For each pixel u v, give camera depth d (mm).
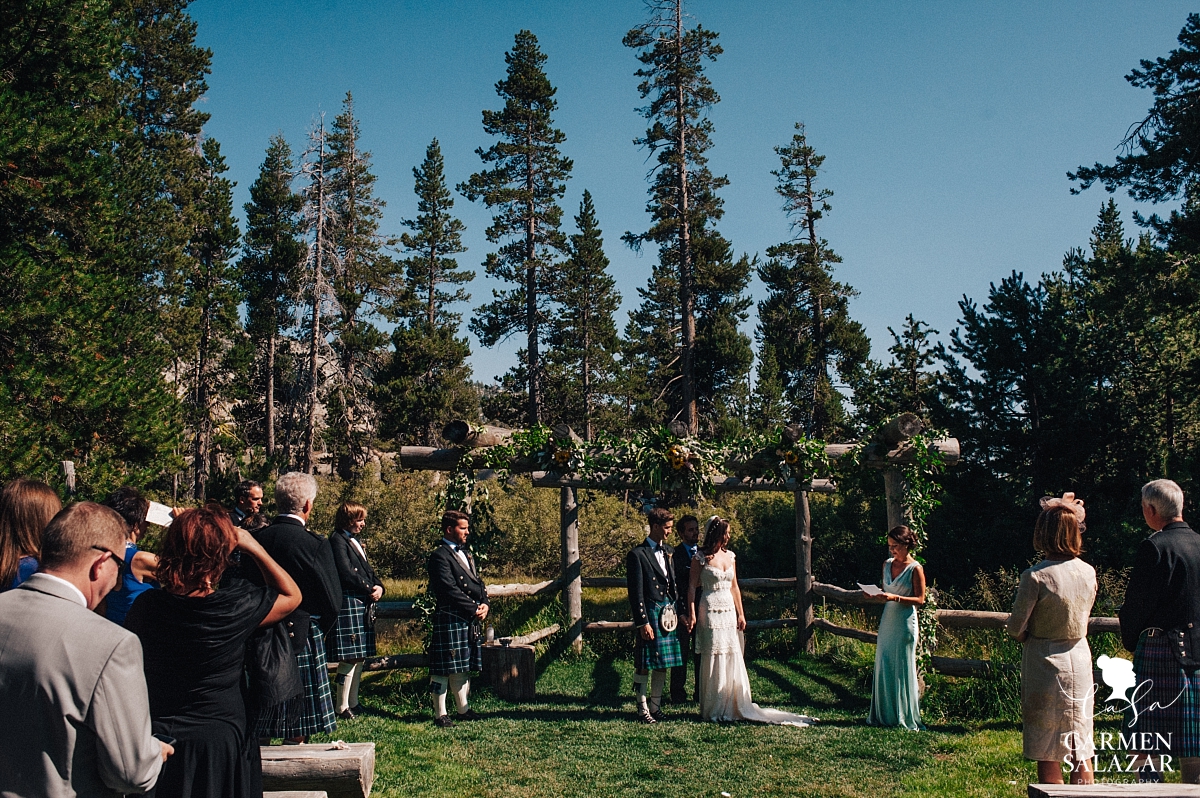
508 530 21453
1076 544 4562
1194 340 16891
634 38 30203
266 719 4082
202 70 32844
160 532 12820
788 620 10922
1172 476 14336
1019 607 4535
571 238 38875
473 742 6676
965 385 15336
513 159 36125
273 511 23516
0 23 13281
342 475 38688
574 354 37156
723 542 7699
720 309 37375
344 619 7426
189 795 2807
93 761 2336
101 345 14016
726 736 6844
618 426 37125
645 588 7500
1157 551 4332
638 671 7457
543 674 9688
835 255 37531
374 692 8516
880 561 17000
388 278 42938
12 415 12070
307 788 3582
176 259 27359
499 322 37219
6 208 13539
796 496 10875
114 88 19672
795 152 37938
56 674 2285
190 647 2873
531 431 9070
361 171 45344
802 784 5586
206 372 33031
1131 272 16406
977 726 7082
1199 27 15219
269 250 40844
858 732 6926
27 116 13297
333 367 40625
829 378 37875
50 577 2453
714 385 35781
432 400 38406
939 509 15625
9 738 2262
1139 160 15648
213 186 33219
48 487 3355
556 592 11047
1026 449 14930
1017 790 5301
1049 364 14648
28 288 12875
